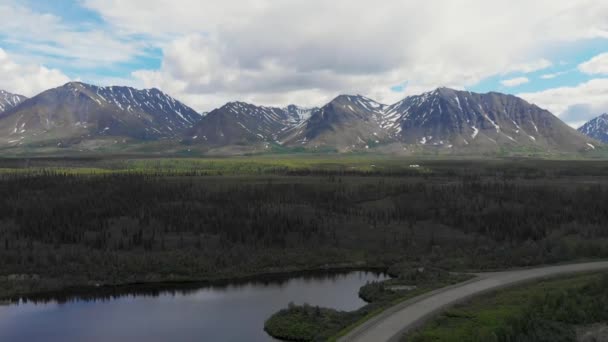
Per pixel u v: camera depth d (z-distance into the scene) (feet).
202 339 321.93
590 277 374.02
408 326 268.62
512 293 338.54
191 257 534.37
